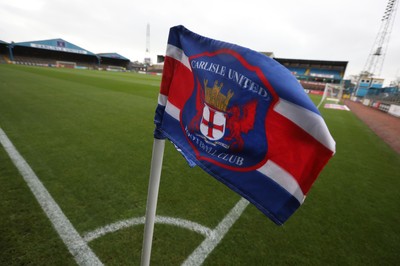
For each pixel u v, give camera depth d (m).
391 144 6.54
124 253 1.79
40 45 47.75
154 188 1.20
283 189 0.85
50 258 1.71
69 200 2.41
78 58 60.69
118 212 2.28
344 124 9.09
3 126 4.60
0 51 46.59
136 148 4.04
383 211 2.76
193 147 1.09
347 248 2.06
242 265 1.78
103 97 9.50
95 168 3.17
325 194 3.10
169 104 1.18
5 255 1.69
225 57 0.88
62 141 4.06
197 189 2.87
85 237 1.92
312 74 47.06
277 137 0.82
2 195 2.39
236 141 0.93
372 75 38.12
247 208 2.55
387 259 1.97
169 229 2.11
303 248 2.01
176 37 1.09
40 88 10.30
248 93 0.84
